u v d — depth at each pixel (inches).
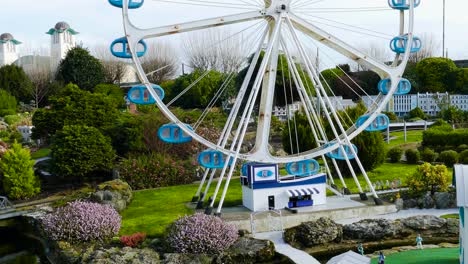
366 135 1449.3
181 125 1043.9
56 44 4921.3
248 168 1103.6
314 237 925.2
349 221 1063.6
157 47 3681.1
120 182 1315.2
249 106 1088.8
